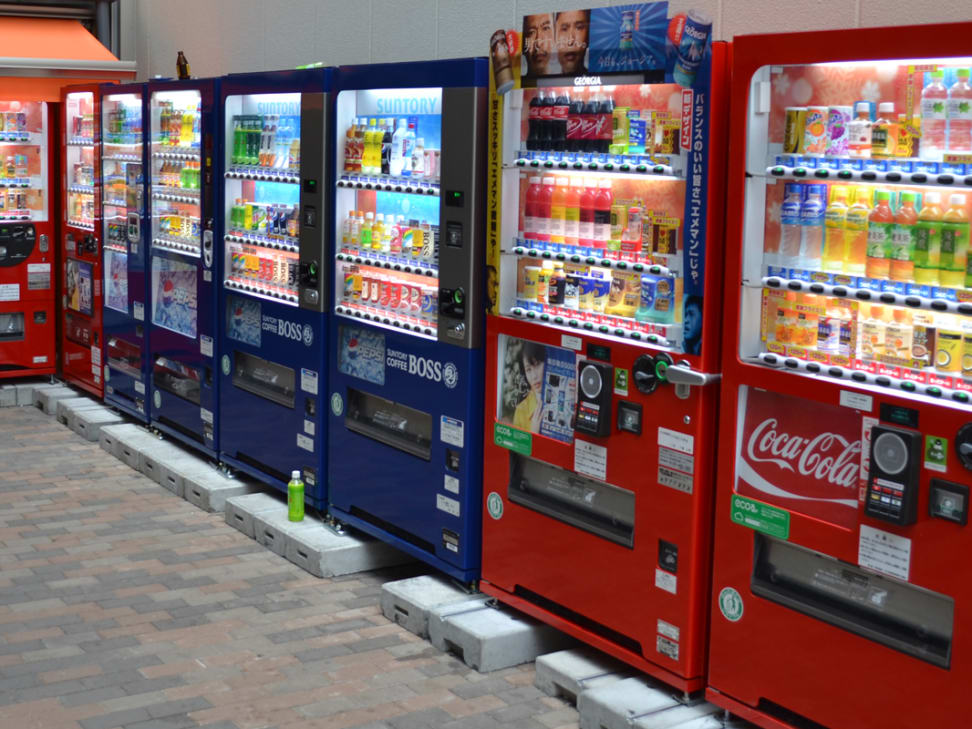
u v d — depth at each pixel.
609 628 4.27
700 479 3.85
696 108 3.70
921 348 3.18
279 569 5.68
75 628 4.89
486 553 4.86
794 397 3.58
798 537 3.52
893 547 3.25
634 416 4.05
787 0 4.52
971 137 3.05
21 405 9.40
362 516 5.64
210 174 6.81
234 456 6.83
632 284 4.10
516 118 4.49
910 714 3.26
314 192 5.77
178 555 5.86
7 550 5.87
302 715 4.14
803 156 3.41
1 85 9.12
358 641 4.82
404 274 5.45
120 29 10.84
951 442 3.08
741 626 3.75
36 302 9.46
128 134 8.12
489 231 4.64
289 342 6.14
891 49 3.11
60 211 9.50
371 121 5.48
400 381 5.25
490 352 4.71
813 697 3.53
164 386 7.70
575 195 4.32
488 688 4.40
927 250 3.14
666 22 3.76
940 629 3.22
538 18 4.27
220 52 9.03
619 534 4.18
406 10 6.80
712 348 3.80
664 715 3.88
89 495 6.91
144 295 7.82
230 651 4.68
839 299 3.48
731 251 3.62
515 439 4.62
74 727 4.01
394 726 4.07
